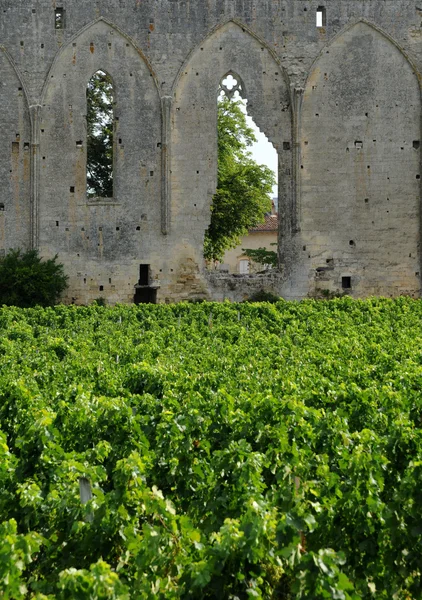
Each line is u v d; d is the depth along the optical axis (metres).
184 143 57.56
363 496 15.37
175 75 57.41
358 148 58.44
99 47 57.25
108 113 72.12
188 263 57.66
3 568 12.31
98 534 14.79
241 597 12.98
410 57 58.62
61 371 27.53
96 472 16.09
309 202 58.19
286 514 13.53
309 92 58.19
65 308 48.19
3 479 16.70
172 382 24.31
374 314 45.34
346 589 12.38
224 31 57.91
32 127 56.62
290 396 20.19
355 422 20.97
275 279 58.19
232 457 16.33
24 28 56.94
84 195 56.97
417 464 15.38
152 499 14.53
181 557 13.54
